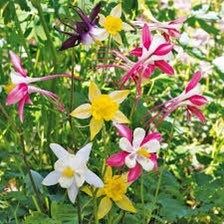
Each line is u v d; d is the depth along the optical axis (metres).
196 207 0.99
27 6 0.99
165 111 0.88
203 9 1.14
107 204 0.82
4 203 0.92
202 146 1.16
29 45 1.23
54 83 1.01
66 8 1.03
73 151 0.85
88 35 0.80
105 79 1.07
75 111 0.77
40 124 1.07
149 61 0.80
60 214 0.85
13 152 0.92
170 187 0.94
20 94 0.79
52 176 0.78
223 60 1.18
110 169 0.82
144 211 0.87
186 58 1.33
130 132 0.78
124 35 1.02
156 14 1.29
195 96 0.83
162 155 1.12
